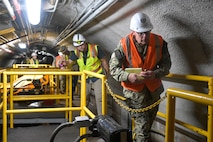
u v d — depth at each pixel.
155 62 2.44
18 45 12.12
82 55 4.17
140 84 2.44
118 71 2.42
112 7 3.29
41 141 3.86
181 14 2.31
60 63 6.70
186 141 3.17
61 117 4.73
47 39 12.92
